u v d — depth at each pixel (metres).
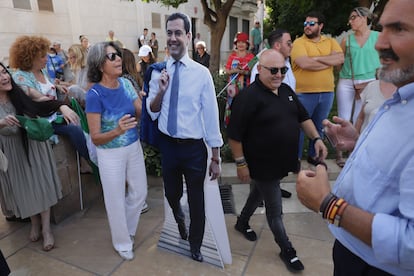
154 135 2.27
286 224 2.85
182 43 1.98
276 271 2.25
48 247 2.52
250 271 2.26
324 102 3.55
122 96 2.26
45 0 10.68
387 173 0.86
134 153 2.37
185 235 2.54
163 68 2.12
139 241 2.64
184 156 2.13
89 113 2.15
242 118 2.08
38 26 10.55
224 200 3.33
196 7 17.92
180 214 2.47
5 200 2.44
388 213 0.88
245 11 22.80
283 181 3.65
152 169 3.74
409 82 0.85
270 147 2.07
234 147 2.17
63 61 5.49
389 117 0.90
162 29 15.96
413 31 0.77
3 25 9.54
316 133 2.25
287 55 2.78
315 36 3.37
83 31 12.02
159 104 2.11
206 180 2.26
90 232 2.79
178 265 2.33
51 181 2.55
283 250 2.30
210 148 2.22
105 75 2.19
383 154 0.88
